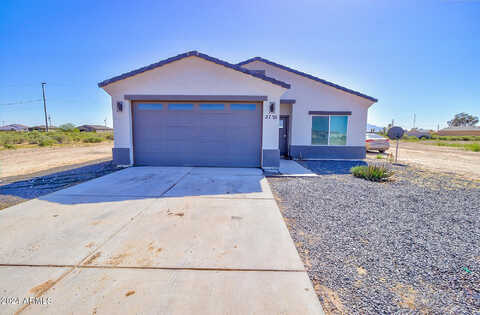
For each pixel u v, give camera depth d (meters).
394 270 2.62
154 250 2.86
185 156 8.86
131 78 8.38
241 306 2.00
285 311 1.96
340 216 4.16
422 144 28.98
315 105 11.93
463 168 9.72
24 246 2.92
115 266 2.53
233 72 8.28
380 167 7.47
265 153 8.57
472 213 4.39
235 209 4.32
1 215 3.92
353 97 11.84
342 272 2.56
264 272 2.48
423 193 5.69
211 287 2.23
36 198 4.86
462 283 2.41
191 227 3.53
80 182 6.34
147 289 2.19
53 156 12.99
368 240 3.30
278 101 8.40
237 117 8.68
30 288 2.18
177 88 8.40
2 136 23.38
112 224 3.60
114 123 8.64
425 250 3.05
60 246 2.93
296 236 3.38
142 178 6.75
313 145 12.06
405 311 2.02
